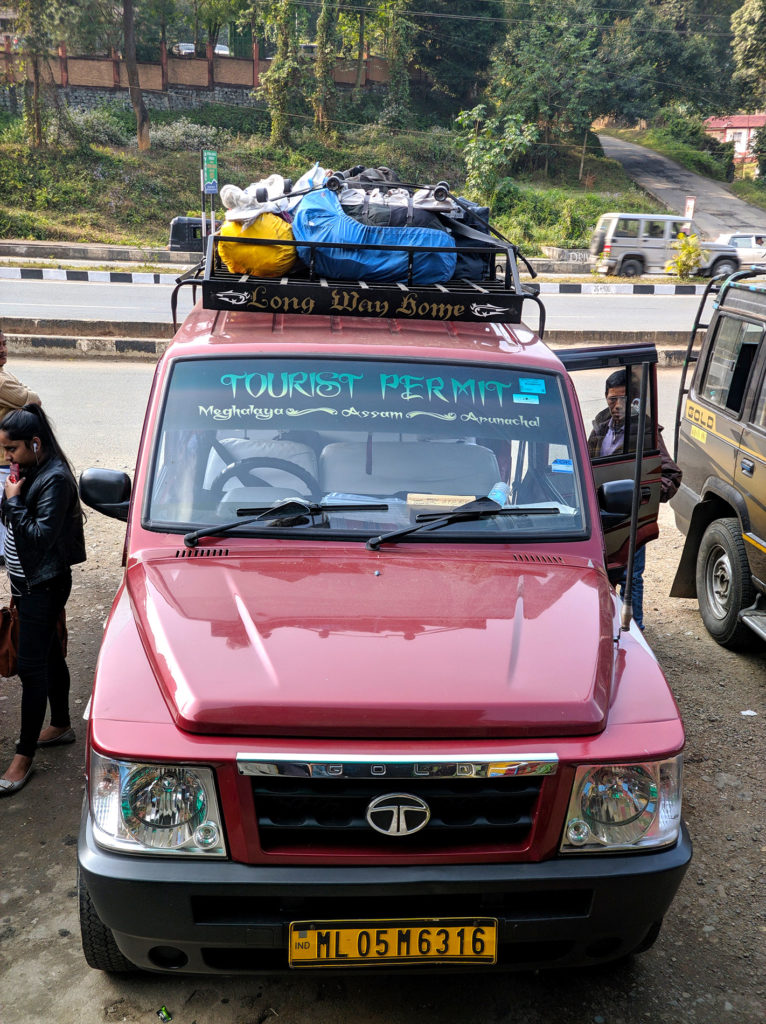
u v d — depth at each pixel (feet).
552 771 7.88
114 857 7.84
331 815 7.94
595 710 8.16
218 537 10.39
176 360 11.41
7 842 12.26
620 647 9.53
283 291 12.54
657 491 15.52
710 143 222.69
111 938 9.32
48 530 12.80
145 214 129.18
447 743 7.87
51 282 75.97
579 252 121.90
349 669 8.17
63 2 134.82
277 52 162.91
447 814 8.00
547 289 85.10
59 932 10.71
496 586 9.68
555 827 8.01
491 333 12.92
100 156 136.05
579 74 179.01
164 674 8.30
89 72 156.66
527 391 11.55
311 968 7.97
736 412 19.20
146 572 9.78
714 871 12.34
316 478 10.92
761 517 17.79
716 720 16.43
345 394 11.23
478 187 122.21
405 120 173.27
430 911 8.04
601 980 10.33
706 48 209.15
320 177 15.19
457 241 14.65
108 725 7.98
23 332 53.01
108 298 67.67
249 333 12.06
